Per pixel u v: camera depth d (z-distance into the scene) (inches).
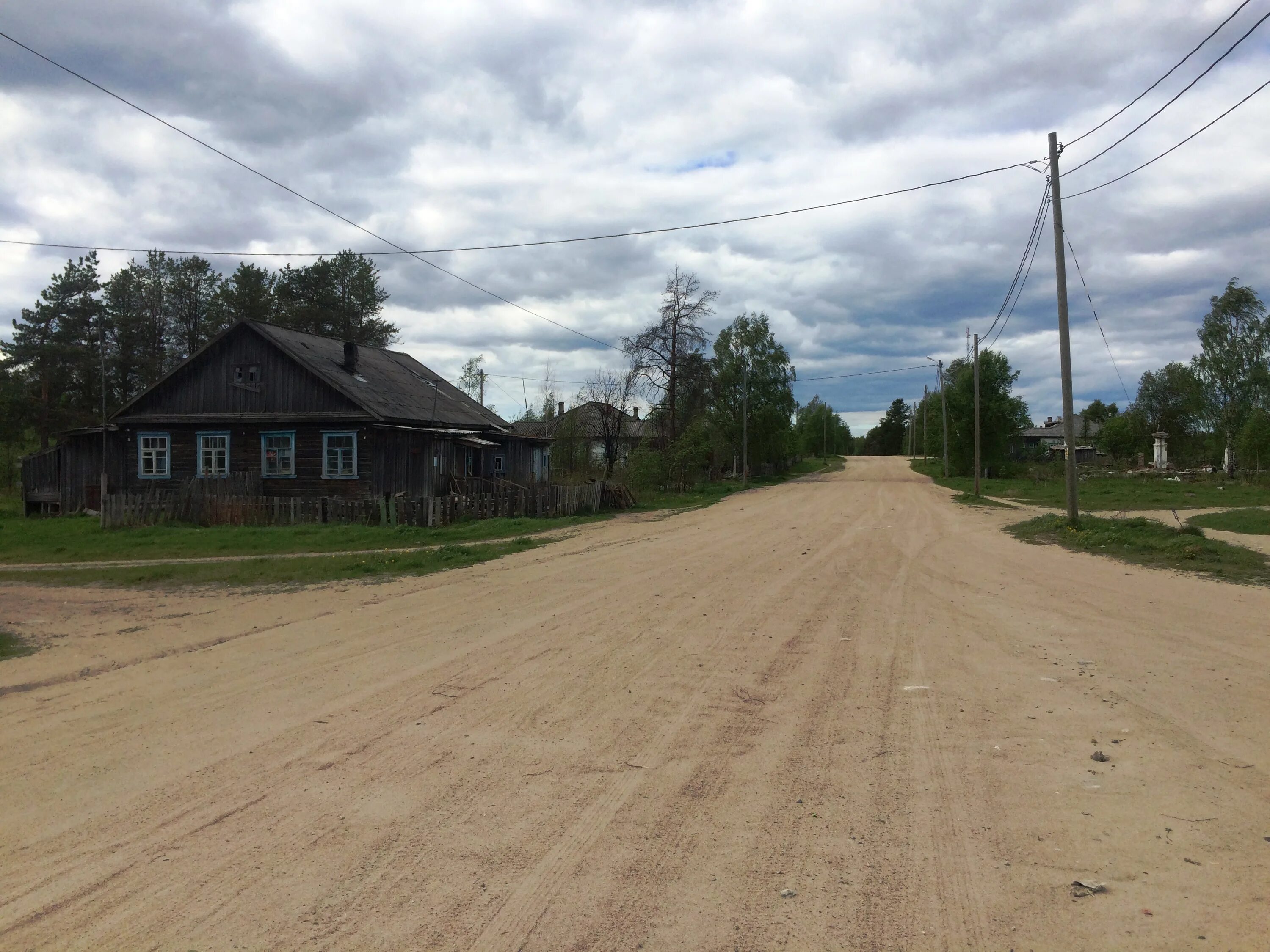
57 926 129.5
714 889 139.1
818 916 130.5
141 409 1164.5
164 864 149.6
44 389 1606.8
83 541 781.3
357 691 263.9
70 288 1640.0
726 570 535.2
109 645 350.6
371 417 1066.7
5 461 1592.0
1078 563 578.2
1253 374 2166.6
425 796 179.2
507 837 159.0
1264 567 535.2
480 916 130.7
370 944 123.2
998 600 423.8
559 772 192.9
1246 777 185.9
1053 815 167.3
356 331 2044.8
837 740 213.2
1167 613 385.7
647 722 229.0
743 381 2381.9
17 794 184.2
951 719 230.2
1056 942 123.0
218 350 1142.3
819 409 5201.8
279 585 517.0
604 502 1192.8
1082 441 3713.1
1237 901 133.6
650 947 122.2
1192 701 245.0
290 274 2010.3
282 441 1111.6
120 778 192.7
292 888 140.3
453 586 490.3
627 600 424.5
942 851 152.3
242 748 212.2
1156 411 2930.6
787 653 308.7
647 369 1812.3
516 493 1003.3
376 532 808.9
